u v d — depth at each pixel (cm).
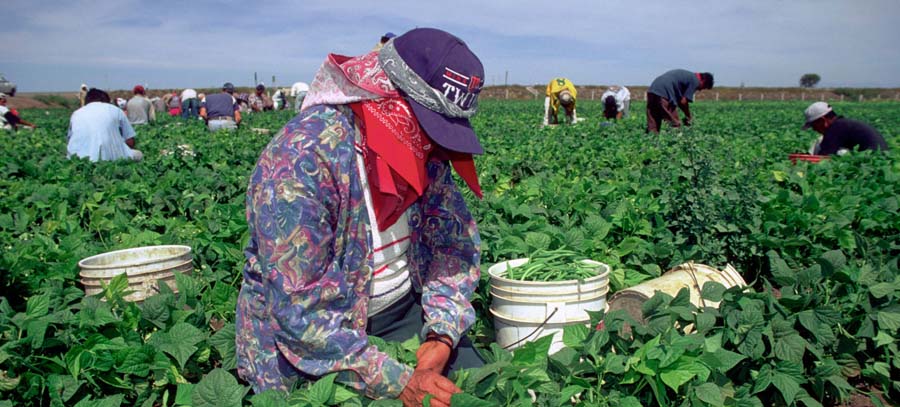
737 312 279
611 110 1753
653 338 249
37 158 898
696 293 323
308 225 186
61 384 243
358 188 198
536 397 258
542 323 284
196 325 288
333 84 197
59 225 473
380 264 228
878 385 334
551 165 781
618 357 239
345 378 207
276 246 186
